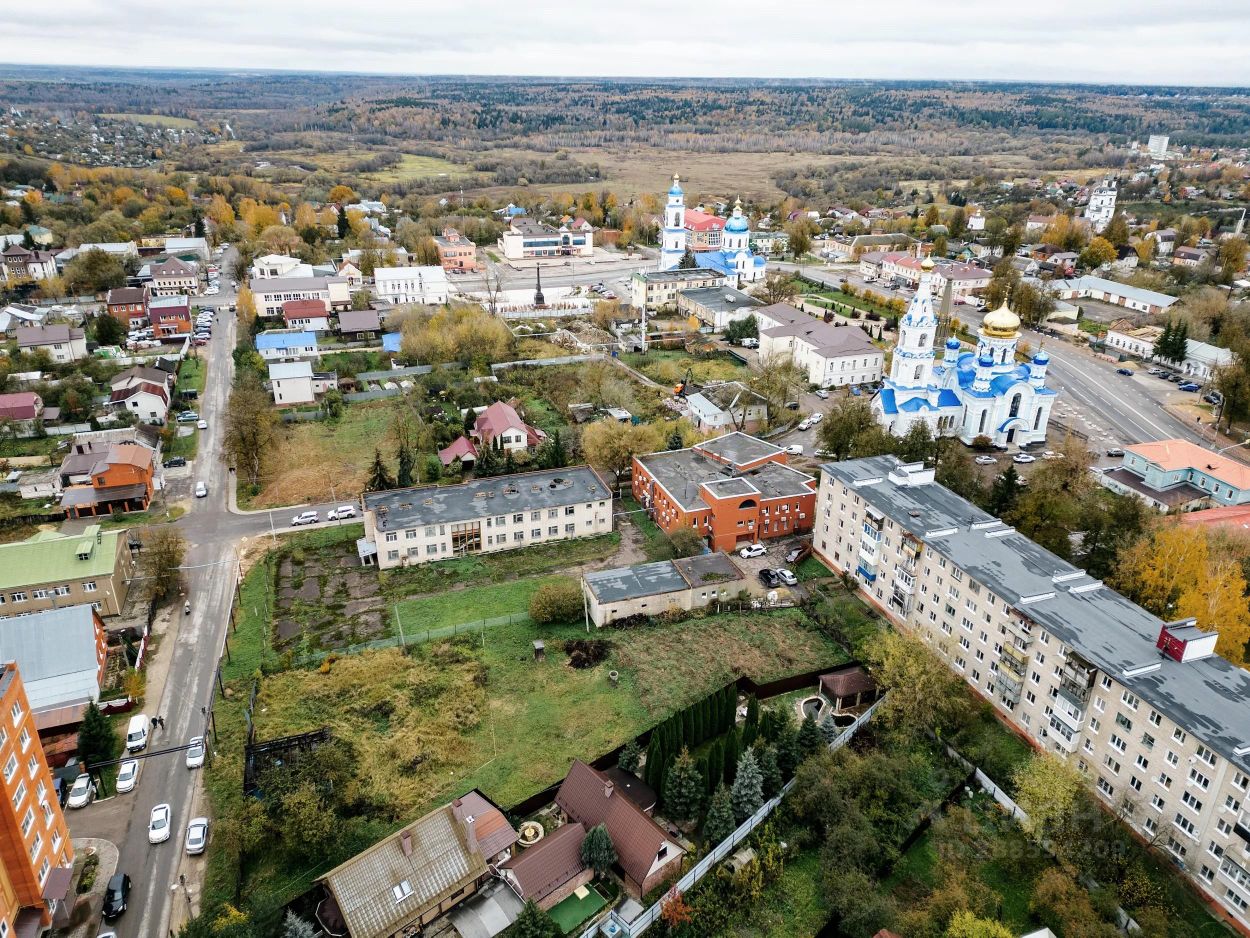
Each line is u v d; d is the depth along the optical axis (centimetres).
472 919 6444
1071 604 8244
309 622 10344
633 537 12381
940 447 13575
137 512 12938
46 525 12419
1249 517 11631
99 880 6888
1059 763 7219
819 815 7288
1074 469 12788
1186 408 17312
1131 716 7119
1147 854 6969
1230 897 6381
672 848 6794
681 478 12650
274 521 12744
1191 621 7612
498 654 9712
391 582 11206
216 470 14412
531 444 14788
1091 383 18762
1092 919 6175
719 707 8338
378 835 7225
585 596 10588
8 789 5903
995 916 6456
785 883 6975
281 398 17075
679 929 6462
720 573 10756
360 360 19350
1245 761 6178
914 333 14825
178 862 7062
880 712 8575
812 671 9406
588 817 7181
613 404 16700
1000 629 8500
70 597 10075
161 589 10575
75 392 16138
